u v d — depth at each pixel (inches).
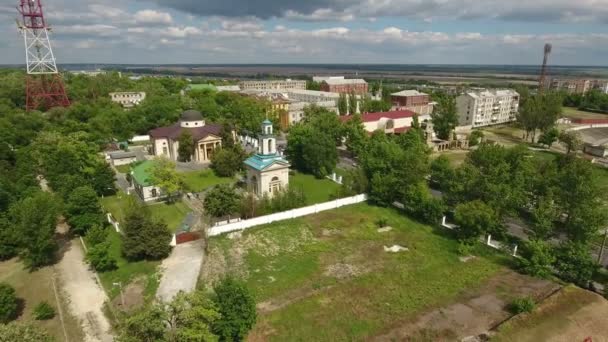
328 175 3826.3
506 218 2593.5
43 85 6254.9
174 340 1254.3
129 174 3526.1
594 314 1668.3
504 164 2583.7
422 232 2536.9
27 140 4367.6
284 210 2731.3
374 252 2258.9
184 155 4089.6
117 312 1722.4
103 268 2090.3
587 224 2064.5
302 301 1768.0
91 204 2482.8
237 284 1563.7
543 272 1959.9
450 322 1615.4
